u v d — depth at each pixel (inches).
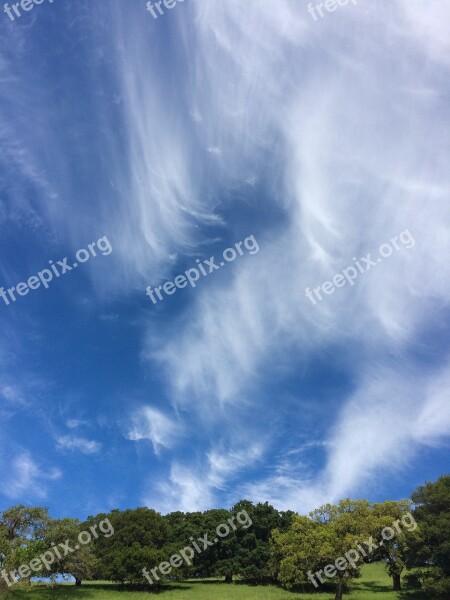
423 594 2005.4
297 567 1722.4
